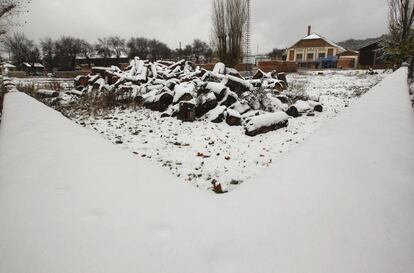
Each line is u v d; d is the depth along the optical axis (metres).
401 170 1.84
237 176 3.92
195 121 7.21
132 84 11.28
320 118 7.48
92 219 1.33
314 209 1.37
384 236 1.19
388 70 24.97
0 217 1.40
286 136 5.86
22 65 50.44
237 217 1.37
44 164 1.97
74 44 58.38
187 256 1.10
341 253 1.09
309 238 1.17
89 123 7.26
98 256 1.10
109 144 2.59
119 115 8.15
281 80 12.98
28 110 4.25
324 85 16.66
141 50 64.25
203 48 66.38
